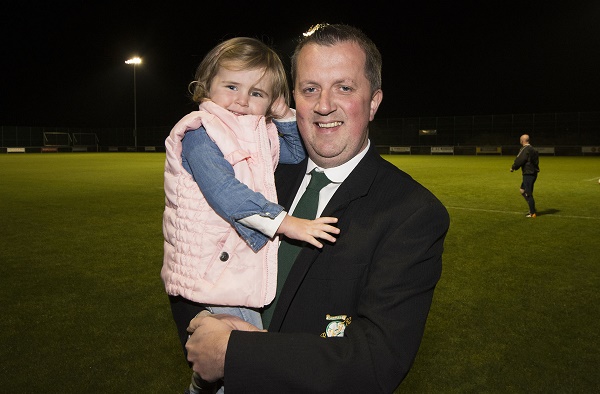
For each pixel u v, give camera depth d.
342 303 1.61
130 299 5.59
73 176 20.47
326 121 1.77
